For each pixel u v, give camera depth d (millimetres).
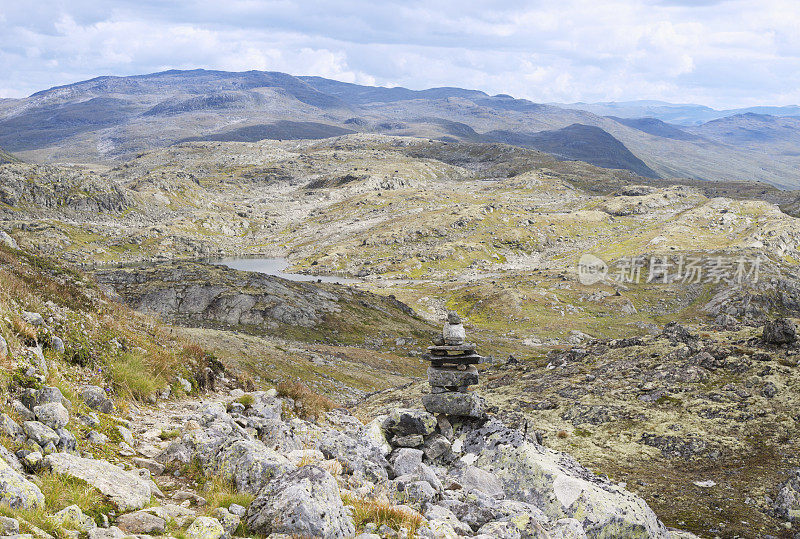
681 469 34625
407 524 9148
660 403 45375
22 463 7762
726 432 38562
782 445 35562
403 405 52531
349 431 15633
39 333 13898
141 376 16172
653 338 63750
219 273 150625
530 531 10195
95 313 19422
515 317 195750
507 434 15117
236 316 130500
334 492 8805
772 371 46000
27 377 10602
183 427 12922
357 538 8281
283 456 11078
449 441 15516
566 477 13094
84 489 7594
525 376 62094
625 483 32688
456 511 11078
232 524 7898
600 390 50188
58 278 22172
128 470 9602
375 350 122562
